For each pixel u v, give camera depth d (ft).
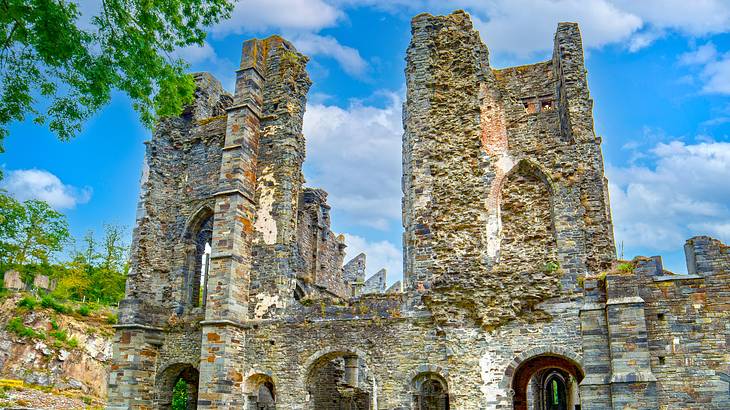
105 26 67.00
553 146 95.61
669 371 72.33
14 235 162.50
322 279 137.08
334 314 96.32
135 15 68.28
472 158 98.37
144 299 115.85
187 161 123.13
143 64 69.10
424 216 95.86
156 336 108.99
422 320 90.12
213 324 98.89
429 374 88.79
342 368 127.65
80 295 227.61
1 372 150.71
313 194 135.85
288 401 95.30
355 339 93.56
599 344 77.20
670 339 73.20
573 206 91.61
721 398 70.13
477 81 102.53
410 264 97.40
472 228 94.53
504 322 85.40
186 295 115.14
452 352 86.58
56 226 223.10
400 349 90.22
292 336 98.22
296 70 119.44
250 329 101.65
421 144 99.66
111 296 237.86
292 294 106.11
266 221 109.19
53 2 61.11
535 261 92.32
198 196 118.62
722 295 73.05
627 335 73.61
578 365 81.87
